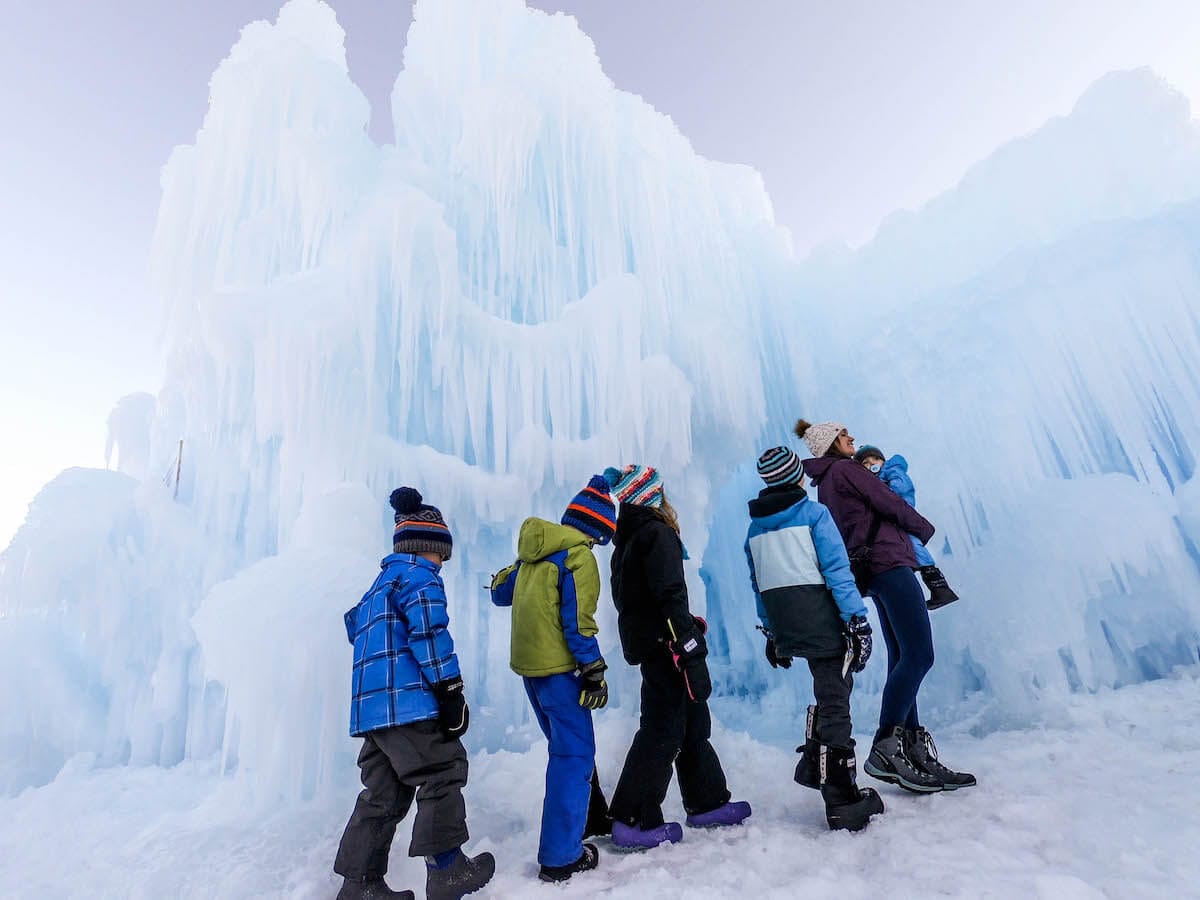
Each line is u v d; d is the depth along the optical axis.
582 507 2.62
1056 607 4.18
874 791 2.45
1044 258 5.67
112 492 5.54
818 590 2.51
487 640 5.23
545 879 2.11
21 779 4.34
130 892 2.34
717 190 8.26
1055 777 2.66
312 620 3.25
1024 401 5.47
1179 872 1.68
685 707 2.52
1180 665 4.30
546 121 6.82
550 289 6.52
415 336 5.19
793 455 2.79
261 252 5.84
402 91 7.55
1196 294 5.09
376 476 4.86
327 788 3.10
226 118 6.00
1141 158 6.31
